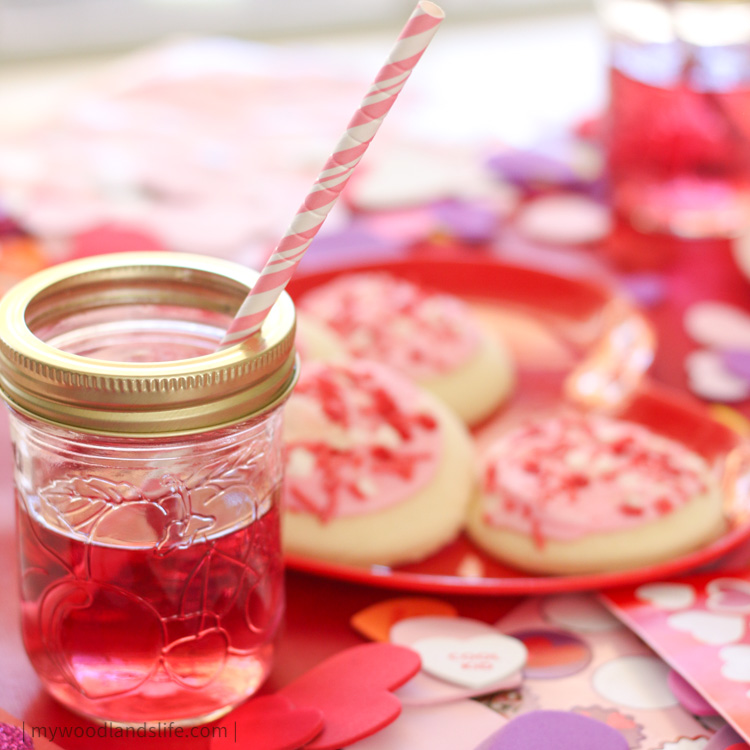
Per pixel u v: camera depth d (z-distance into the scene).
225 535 0.52
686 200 0.86
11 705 0.54
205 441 0.50
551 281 0.79
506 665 0.56
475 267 0.80
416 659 0.55
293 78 1.28
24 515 0.53
